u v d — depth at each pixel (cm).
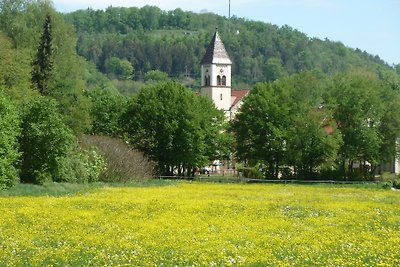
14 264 1986
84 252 2217
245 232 2812
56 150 5916
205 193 5409
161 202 4191
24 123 5825
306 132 9306
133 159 7488
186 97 9681
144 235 2645
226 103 14638
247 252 2273
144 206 3875
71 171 6228
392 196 5603
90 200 4188
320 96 9794
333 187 7331
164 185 6712
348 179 9556
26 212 3359
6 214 3250
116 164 7131
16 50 8125
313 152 9331
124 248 2303
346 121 9850
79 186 5859
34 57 8888
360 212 3888
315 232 2870
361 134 9500
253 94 9912
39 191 5056
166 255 2186
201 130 9594
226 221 3216
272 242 2527
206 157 9700
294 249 2359
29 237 2530
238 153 9912
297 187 7131
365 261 2145
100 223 3022
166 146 9531
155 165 9006
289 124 9562
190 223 3091
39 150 5853
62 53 9519
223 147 10056
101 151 7181
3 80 7500
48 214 3297
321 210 3950
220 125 10200
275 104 9544
